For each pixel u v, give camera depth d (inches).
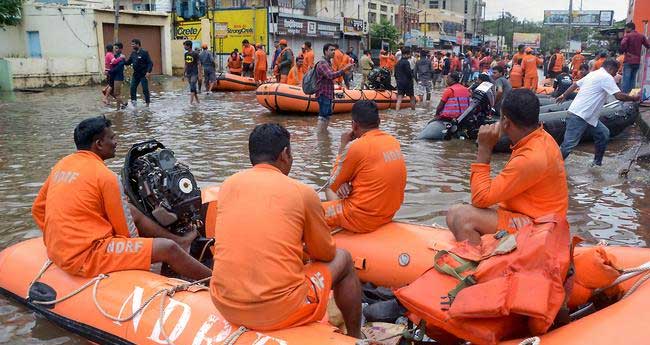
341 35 1678.2
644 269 120.0
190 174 174.1
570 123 304.2
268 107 549.0
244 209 112.0
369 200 166.9
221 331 116.3
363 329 145.3
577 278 121.9
